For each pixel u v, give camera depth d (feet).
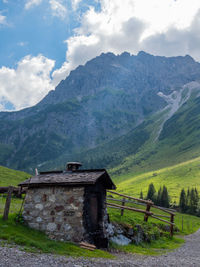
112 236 64.18
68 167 65.26
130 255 56.03
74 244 49.60
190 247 91.97
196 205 426.10
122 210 88.33
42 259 35.35
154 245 79.61
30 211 56.49
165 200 492.54
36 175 64.85
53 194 55.77
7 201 53.26
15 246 38.86
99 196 62.13
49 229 53.42
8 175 198.59
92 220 56.90
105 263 41.14
